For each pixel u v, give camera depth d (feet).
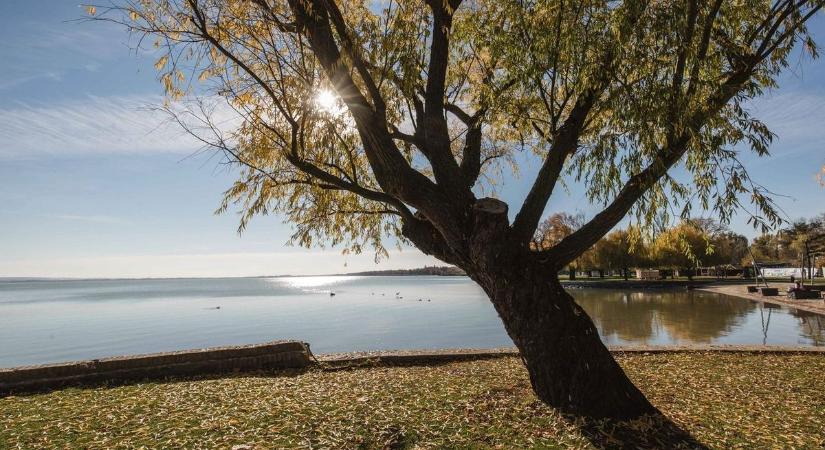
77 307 219.41
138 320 148.56
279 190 28.76
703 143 21.13
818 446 18.20
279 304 221.25
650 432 19.47
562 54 23.68
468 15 27.12
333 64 22.16
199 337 105.29
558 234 177.37
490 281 22.44
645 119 20.21
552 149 23.39
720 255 235.61
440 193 22.98
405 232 25.79
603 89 22.91
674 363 34.60
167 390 27.37
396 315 148.46
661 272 280.92
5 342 100.73
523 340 22.27
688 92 20.85
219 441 18.52
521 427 20.08
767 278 257.14
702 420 21.11
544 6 23.58
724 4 23.67
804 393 25.73
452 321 125.59
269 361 34.73
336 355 37.63
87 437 19.16
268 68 25.04
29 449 17.88
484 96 27.22
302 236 30.09
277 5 25.02
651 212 22.74
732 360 35.68
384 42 23.22
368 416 21.48
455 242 23.00
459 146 33.63
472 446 18.38
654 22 21.22
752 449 17.95
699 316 105.40
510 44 23.73
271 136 26.86
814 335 74.74
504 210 22.09
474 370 32.19
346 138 27.12
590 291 212.64
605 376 21.35
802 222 214.90
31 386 28.73
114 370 31.07
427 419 21.15
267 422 20.71
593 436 19.04
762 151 20.86
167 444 18.24
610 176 22.06
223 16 23.98
